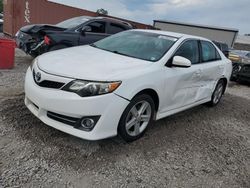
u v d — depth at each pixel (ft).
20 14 50.06
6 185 8.73
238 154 13.48
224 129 16.57
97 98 10.48
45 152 10.78
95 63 12.07
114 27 28.78
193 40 16.66
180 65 13.65
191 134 14.84
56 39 23.95
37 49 24.50
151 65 12.98
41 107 11.11
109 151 11.53
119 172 10.30
